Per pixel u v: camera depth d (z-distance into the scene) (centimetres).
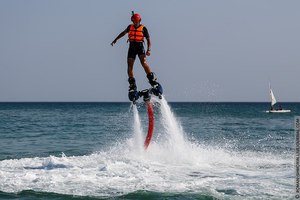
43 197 2427
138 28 3406
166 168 3341
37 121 13825
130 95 3441
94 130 9219
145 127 8769
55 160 3541
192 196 2436
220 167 3459
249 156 4162
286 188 2620
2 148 5534
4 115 19950
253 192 2522
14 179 2809
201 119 14975
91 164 3434
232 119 15475
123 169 3178
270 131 8638
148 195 2458
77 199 2398
